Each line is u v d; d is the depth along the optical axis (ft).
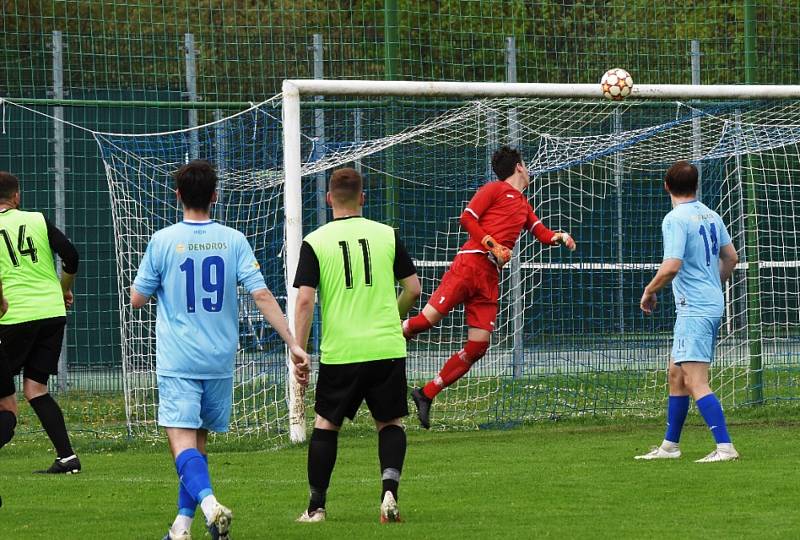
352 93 107.65
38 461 99.19
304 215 151.94
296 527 62.75
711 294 86.74
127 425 118.01
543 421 121.29
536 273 170.09
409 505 70.18
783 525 61.26
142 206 129.08
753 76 137.39
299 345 63.26
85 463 96.58
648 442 102.17
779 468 82.64
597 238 173.68
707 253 86.89
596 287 165.17
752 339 131.54
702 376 87.51
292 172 106.01
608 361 146.10
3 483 83.56
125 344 121.60
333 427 64.85
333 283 63.21
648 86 112.47
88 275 174.81
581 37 155.53
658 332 148.97
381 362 63.00
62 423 90.84
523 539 58.03
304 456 98.48
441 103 123.95
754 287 131.75
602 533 59.41
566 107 131.13
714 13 157.69
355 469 88.69
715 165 153.69
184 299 58.65
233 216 142.20
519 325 144.66
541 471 84.28
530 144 135.95
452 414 127.03
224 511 54.44
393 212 126.62
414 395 101.35
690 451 94.22
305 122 142.51
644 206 170.19
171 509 71.51
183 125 162.09
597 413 125.49
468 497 72.90
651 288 86.48
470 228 99.81
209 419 59.98
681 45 165.78
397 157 135.74
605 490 74.49
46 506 72.74
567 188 173.58
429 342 142.82
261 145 131.54
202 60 149.79
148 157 130.11
